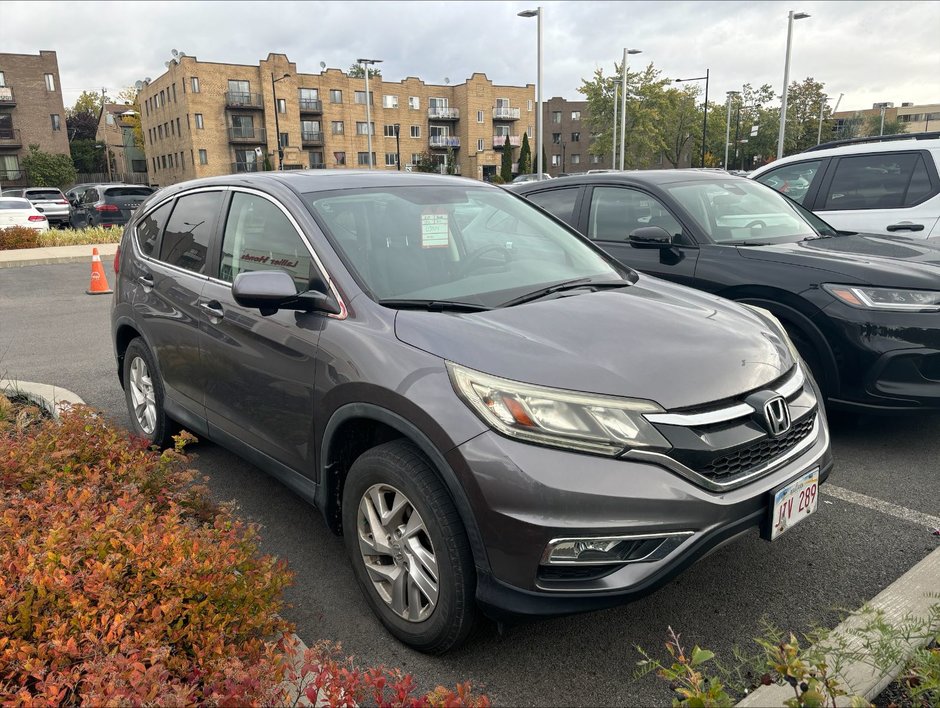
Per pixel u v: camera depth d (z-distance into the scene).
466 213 3.71
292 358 3.08
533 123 89.50
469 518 2.39
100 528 2.54
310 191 3.51
